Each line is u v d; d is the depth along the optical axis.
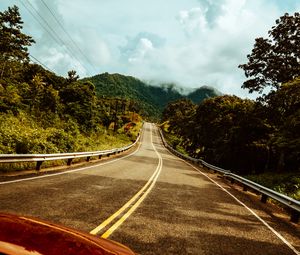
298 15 34.28
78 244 2.45
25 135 20.06
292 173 28.86
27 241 2.19
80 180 14.11
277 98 31.39
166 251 6.23
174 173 24.36
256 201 15.99
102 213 8.44
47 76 93.25
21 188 10.30
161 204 10.93
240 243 7.67
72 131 36.16
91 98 67.25
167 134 148.88
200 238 7.52
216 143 45.94
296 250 7.93
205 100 57.88
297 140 25.14
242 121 38.69
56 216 7.47
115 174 18.31
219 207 12.18
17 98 44.38
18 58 64.06
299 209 11.26
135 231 7.21
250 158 41.03
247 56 37.38
